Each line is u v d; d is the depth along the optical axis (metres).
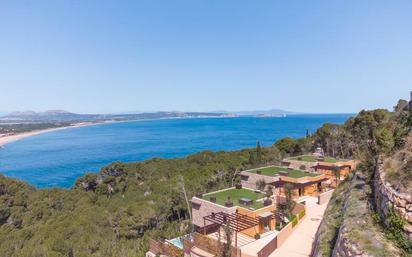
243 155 74.31
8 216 53.06
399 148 17.44
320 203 38.94
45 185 98.25
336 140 68.62
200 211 37.50
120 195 64.69
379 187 16.03
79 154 164.12
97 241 39.28
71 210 56.59
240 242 30.00
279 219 34.00
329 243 18.09
